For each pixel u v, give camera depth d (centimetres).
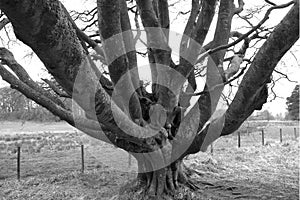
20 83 500
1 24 670
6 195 885
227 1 746
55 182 998
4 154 1748
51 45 226
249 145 1975
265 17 540
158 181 760
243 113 593
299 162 1305
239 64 839
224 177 1002
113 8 439
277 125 3247
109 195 825
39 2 192
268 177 1020
